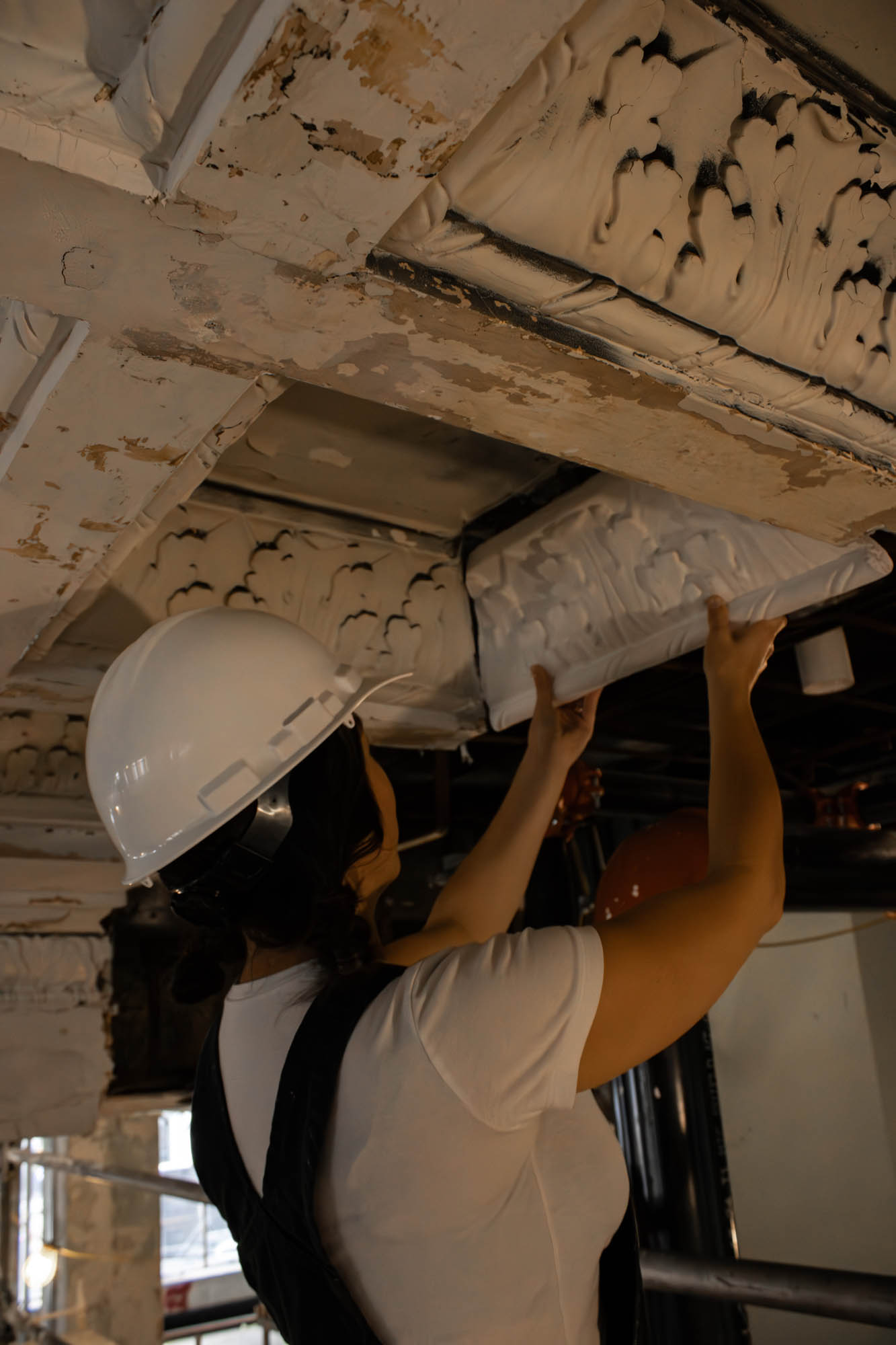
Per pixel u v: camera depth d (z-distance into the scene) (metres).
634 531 1.27
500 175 0.60
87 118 0.49
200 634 0.95
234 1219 0.76
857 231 0.81
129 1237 5.95
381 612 1.51
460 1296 0.65
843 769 3.34
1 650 1.18
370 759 0.95
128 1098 2.87
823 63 0.76
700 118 0.71
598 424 0.84
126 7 0.45
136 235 0.55
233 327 0.65
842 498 0.98
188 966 0.97
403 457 1.37
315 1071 0.68
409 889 3.46
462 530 1.59
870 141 0.80
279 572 1.41
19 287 0.59
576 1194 0.76
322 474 1.39
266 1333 3.99
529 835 1.20
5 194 0.51
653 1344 2.43
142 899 2.92
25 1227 6.77
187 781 0.87
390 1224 0.66
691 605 1.22
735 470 0.93
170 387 0.72
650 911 0.74
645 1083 2.50
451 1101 0.64
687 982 0.70
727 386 0.81
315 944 0.78
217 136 0.47
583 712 1.37
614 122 0.64
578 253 0.67
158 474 0.83
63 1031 1.89
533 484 1.46
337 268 0.60
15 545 0.92
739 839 0.83
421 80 0.46
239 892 0.79
